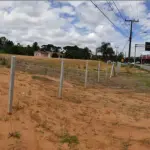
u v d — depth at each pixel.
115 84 21.69
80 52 109.19
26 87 10.48
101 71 39.78
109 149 6.46
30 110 7.76
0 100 7.80
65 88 13.45
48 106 8.73
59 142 6.30
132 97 14.63
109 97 13.34
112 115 9.57
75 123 7.86
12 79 6.97
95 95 13.20
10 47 104.44
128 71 44.66
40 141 6.09
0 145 5.47
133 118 9.57
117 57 97.00
